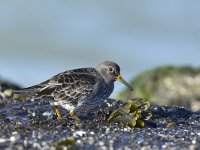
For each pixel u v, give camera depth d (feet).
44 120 55.47
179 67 100.73
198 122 58.18
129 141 47.91
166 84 96.78
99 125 53.78
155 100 94.12
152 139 49.03
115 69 59.52
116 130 52.26
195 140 49.32
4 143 45.52
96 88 56.85
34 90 56.34
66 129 51.75
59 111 56.90
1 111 58.70
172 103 93.20
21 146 44.70
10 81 84.12
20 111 58.54
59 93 55.88
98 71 59.16
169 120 58.29
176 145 47.29
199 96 94.63
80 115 58.23
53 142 46.16
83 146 45.57
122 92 96.53
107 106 61.67
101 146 45.85
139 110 55.72
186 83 97.04
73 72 57.72
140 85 97.19
